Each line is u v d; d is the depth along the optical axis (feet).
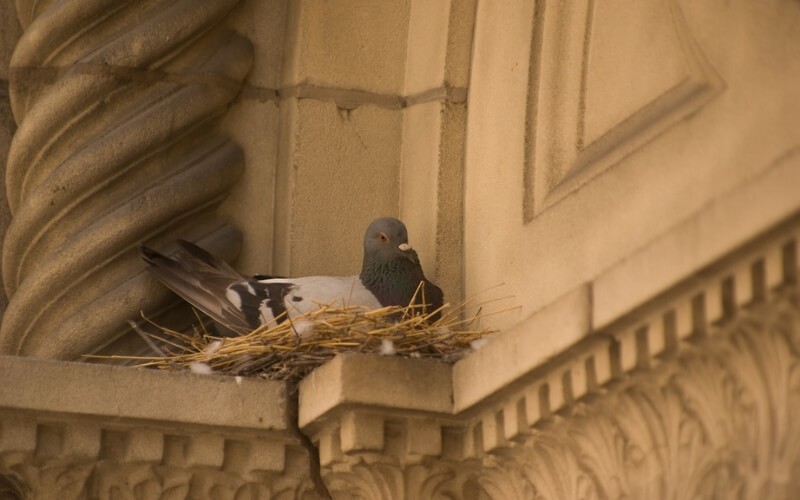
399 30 35.68
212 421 29.17
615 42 29.17
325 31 35.27
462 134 33.83
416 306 31.12
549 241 29.35
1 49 36.78
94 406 28.63
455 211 33.50
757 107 24.06
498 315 30.81
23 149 33.78
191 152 34.32
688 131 25.66
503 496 28.96
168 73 34.12
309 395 29.09
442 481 29.14
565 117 30.19
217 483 30.17
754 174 23.39
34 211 33.17
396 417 28.48
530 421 26.89
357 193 34.86
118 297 32.73
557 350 25.04
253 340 30.53
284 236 34.47
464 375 27.89
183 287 32.55
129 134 33.27
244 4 35.50
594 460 26.37
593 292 24.40
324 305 30.96
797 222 21.11
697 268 22.21
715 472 24.08
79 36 34.22
